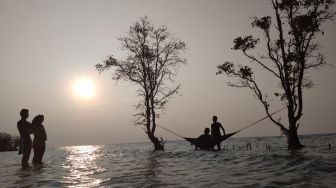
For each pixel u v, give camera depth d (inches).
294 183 297.1
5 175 495.8
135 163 658.8
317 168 363.6
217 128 1037.8
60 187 352.8
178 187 315.3
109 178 411.5
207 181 345.7
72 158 1009.5
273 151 843.4
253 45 1019.3
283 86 1007.0
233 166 477.1
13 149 2743.6
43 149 693.3
